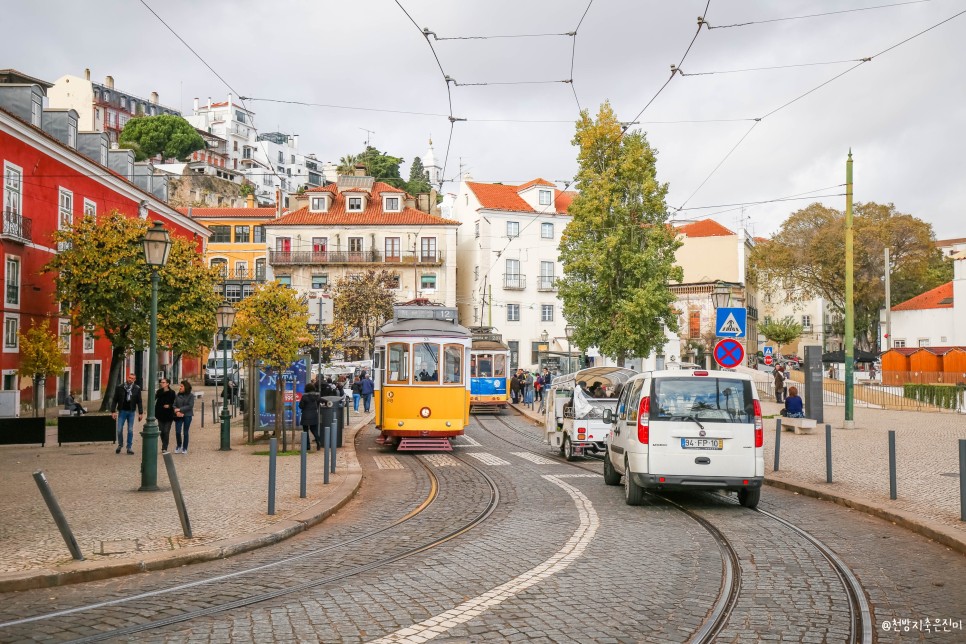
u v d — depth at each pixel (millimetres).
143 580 7836
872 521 10867
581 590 7250
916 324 64312
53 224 35250
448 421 21375
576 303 37250
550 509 12055
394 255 68000
